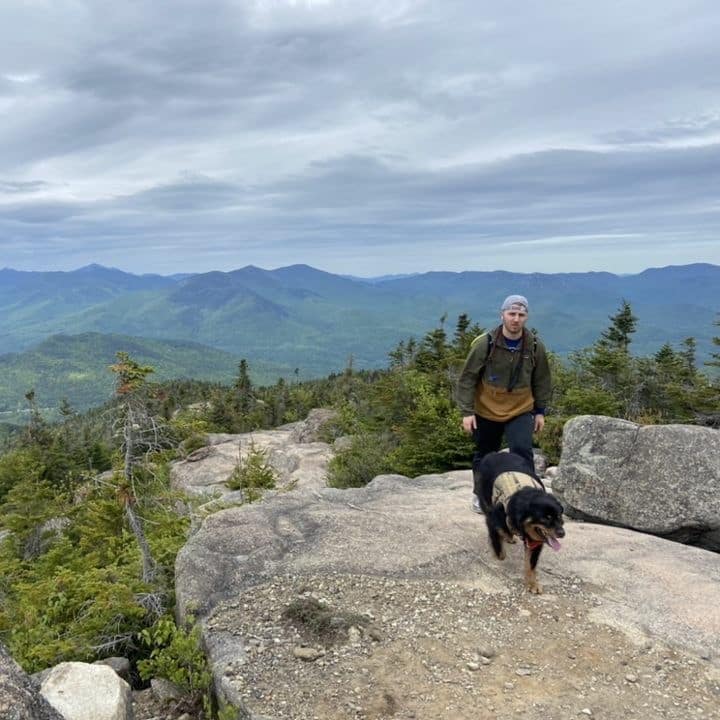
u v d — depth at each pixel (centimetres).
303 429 4506
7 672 327
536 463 1269
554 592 621
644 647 528
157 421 973
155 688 541
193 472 3228
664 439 869
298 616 562
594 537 770
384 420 2761
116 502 1384
